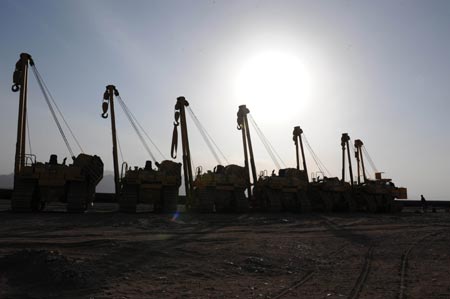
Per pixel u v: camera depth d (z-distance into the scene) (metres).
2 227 20.52
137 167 34.41
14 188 30.81
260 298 9.06
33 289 8.95
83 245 14.47
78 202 30.52
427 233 23.39
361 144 63.88
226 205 39.56
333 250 16.80
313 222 29.92
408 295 9.39
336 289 10.06
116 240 15.84
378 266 13.31
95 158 33.69
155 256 13.37
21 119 32.75
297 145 56.06
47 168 30.97
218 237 18.97
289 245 17.17
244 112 49.53
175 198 35.00
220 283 10.56
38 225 21.66
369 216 39.06
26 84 34.25
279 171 47.22
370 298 9.14
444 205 83.94
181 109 43.56
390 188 53.59
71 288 9.19
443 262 14.06
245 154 48.53
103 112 41.25
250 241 17.84
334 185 48.94
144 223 23.89
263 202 45.00
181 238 18.06
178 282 10.44
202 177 38.16
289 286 10.39
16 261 10.47
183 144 43.00
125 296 8.80
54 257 10.50
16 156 31.50
